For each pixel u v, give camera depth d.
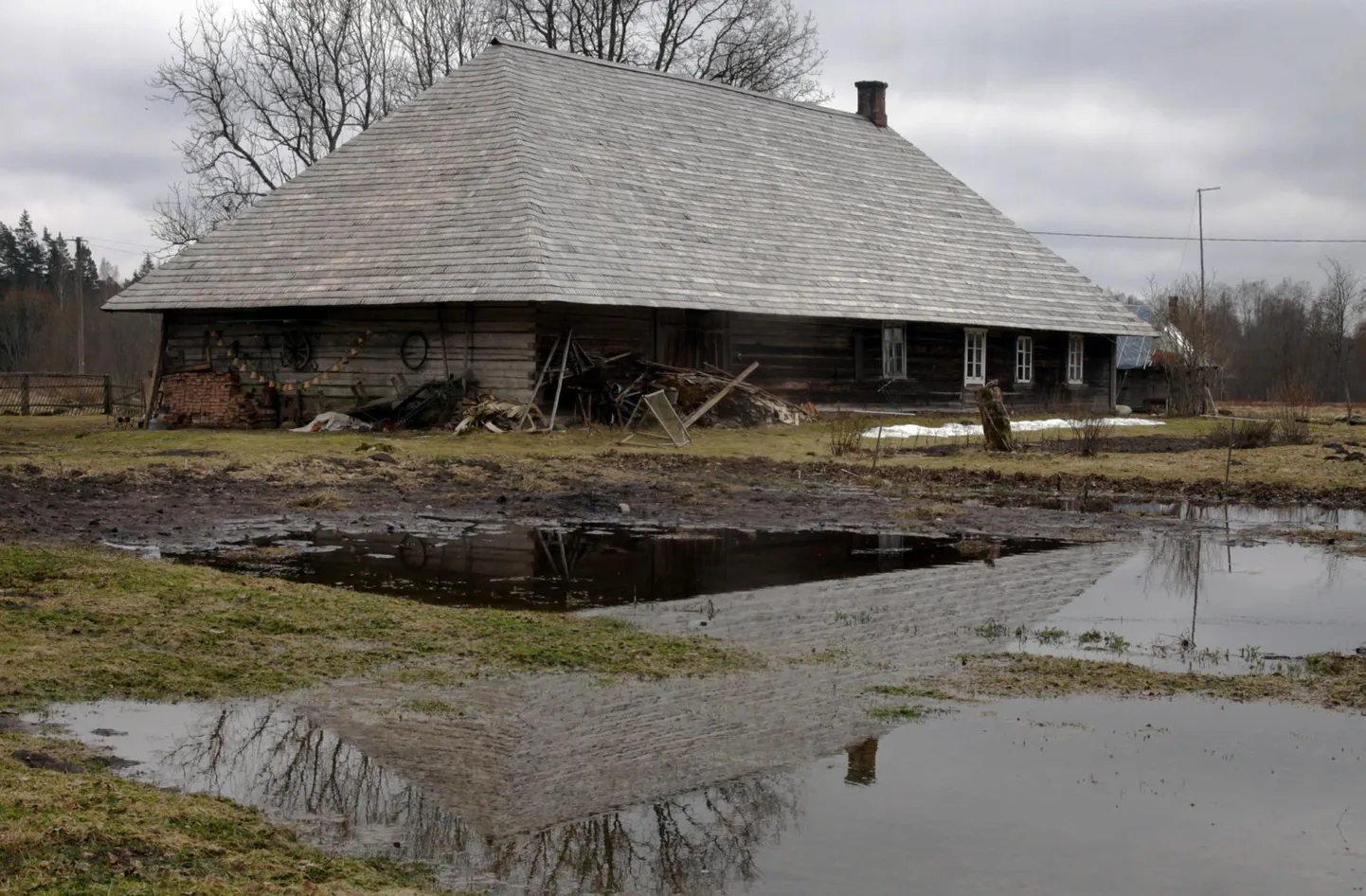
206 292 26.86
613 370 26.56
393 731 7.27
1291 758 7.13
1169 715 7.87
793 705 7.95
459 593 11.00
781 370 30.69
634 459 21.16
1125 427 32.31
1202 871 5.68
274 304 26.00
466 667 8.54
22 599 9.67
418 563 12.38
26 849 5.15
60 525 13.54
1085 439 24.30
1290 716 7.89
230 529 13.89
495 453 21.39
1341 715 7.91
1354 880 5.61
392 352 26.53
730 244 29.81
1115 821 6.23
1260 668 9.00
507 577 11.77
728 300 27.80
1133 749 7.24
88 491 15.99
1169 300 55.22
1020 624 10.23
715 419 27.38
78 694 7.59
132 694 7.68
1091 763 7.00
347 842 5.80
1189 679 8.63
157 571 10.86
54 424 30.03
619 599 10.91
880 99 41.09
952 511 16.66
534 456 21.17
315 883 5.23
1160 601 11.23
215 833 5.65
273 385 27.34
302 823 5.98
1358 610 10.94
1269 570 12.78
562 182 27.69
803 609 10.65
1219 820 6.24
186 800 5.99
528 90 30.11
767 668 8.76
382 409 25.77
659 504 16.77
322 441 22.66
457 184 27.34
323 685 8.06
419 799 6.33
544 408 25.41
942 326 34.62
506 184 26.81
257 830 5.77
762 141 35.22
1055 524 15.82
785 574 12.23
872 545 14.06
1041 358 37.81
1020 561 13.18
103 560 11.31
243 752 6.84
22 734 6.83
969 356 35.50
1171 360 41.66
